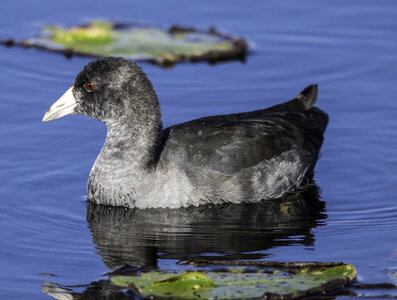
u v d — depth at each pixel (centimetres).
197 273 1034
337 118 1691
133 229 1274
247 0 2253
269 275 1060
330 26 2089
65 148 1571
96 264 1134
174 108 1717
